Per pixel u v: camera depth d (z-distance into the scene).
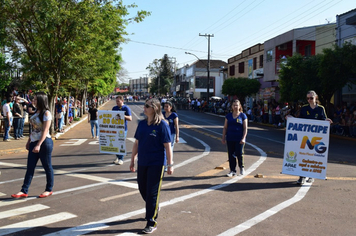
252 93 37.97
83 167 9.50
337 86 19.84
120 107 9.95
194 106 49.19
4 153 12.30
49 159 6.48
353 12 22.75
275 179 7.88
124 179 7.92
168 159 4.79
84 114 38.94
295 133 7.55
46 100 6.30
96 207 5.77
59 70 17.14
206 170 8.93
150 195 4.65
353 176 8.28
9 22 14.96
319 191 6.79
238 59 47.91
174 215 5.34
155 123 4.75
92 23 15.84
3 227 4.82
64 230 4.71
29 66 16.56
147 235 4.53
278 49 32.31
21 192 6.39
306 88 21.34
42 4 14.35
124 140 9.73
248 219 5.14
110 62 28.31
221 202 6.03
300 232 4.62
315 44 28.91
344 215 5.32
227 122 8.27
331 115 22.48
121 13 16.78
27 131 19.33
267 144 15.19
